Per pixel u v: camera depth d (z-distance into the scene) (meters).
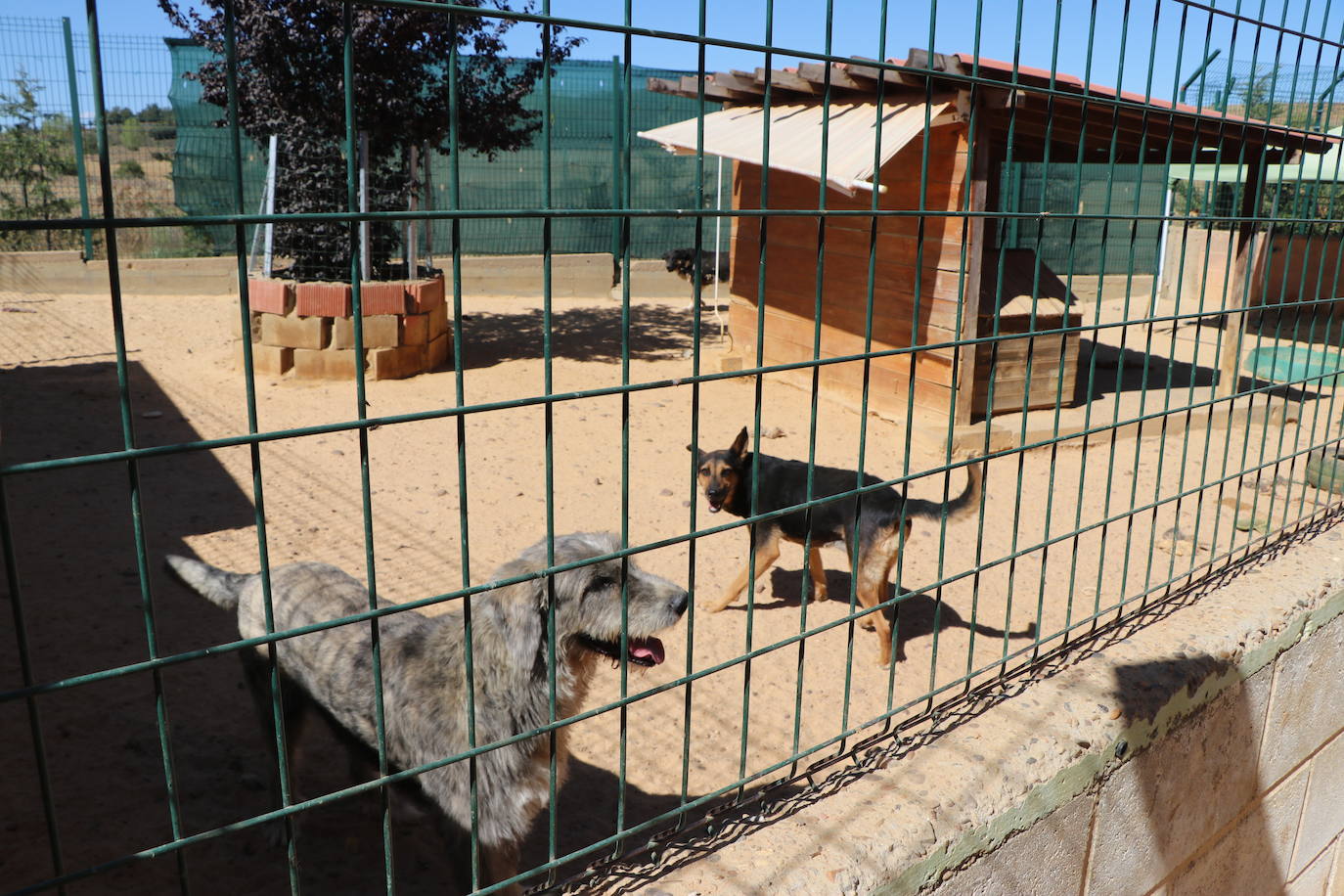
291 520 6.68
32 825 3.41
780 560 6.74
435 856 3.49
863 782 2.63
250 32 11.39
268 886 3.25
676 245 18.58
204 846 3.40
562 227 17.80
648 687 4.78
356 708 2.99
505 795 2.74
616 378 11.80
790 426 9.97
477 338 13.85
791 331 11.59
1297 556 4.25
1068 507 7.64
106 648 4.74
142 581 1.44
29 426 8.75
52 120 13.23
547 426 1.88
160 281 15.74
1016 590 6.00
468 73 12.57
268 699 3.39
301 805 1.71
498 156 16.95
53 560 5.79
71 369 10.92
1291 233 3.96
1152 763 3.18
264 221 1.44
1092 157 11.77
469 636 1.89
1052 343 10.02
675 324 15.77
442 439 8.84
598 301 17.58
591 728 4.37
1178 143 9.99
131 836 3.40
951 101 8.76
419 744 2.82
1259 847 4.06
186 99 14.84
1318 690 4.06
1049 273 10.57
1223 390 11.29
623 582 2.09
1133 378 12.18
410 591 5.59
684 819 2.37
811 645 5.32
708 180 18.41
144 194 15.24
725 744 4.29
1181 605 3.74
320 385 10.66
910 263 9.73
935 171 9.23
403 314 11.06
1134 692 3.10
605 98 17.20
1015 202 18.08
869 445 9.40
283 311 10.59
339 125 11.86
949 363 9.36
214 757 3.94
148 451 1.40
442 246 16.83
